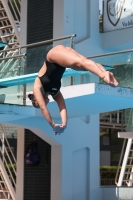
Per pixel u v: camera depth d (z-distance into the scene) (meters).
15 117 27.38
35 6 38.25
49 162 35.69
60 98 12.80
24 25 38.88
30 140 37.28
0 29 41.56
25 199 37.09
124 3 36.81
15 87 27.34
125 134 36.31
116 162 60.44
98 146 37.03
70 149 35.09
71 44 27.36
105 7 38.09
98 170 36.88
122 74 27.78
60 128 12.31
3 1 40.69
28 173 37.16
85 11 37.75
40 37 37.56
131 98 26.80
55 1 36.53
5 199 38.94
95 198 36.41
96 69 10.96
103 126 47.88
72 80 27.55
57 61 11.55
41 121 32.84
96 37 37.84
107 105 28.75
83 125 36.06
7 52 29.88
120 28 37.09
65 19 36.00
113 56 27.88
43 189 35.94
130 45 37.53
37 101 12.29
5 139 45.22
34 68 28.78
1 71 28.41
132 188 35.59
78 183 35.72
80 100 27.17
